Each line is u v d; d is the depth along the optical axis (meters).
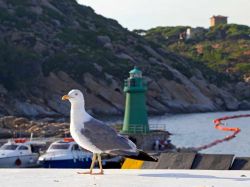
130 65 186.00
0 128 80.25
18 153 40.47
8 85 146.62
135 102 53.91
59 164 38.91
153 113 182.38
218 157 15.76
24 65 150.62
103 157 37.34
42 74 158.12
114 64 182.25
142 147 52.78
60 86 158.88
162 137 54.81
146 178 12.24
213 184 11.34
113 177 12.42
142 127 53.66
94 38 196.38
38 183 11.60
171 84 195.25
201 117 167.50
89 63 170.25
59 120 119.06
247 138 83.75
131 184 11.36
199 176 12.57
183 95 197.12
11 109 142.88
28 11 189.12
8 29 175.50
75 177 12.46
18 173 13.29
